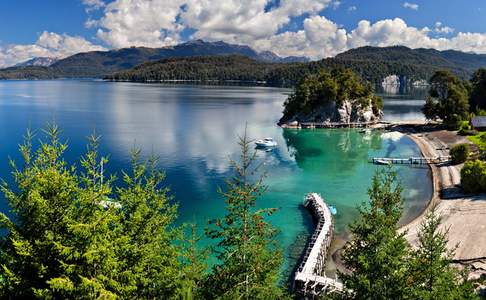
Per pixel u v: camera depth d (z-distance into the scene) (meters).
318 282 38.03
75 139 111.00
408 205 62.16
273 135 134.00
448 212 55.69
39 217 17.30
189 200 64.75
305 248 47.97
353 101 167.25
